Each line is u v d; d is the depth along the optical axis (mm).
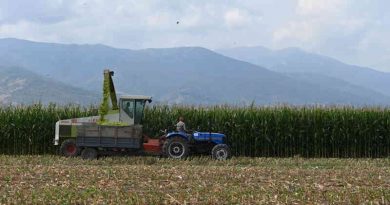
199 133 34281
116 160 31781
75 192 18438
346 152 40688
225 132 40594
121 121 33531
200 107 42219
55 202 16844
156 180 22109
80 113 40438
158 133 41000
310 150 40656
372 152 40812
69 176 22906
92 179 21984
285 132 40281
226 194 18328
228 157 34000
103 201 17031
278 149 40469
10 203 16594
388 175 24641
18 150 39688
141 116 33875
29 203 16672
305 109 41188
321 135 40406
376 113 40781
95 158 33125
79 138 33062
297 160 34844
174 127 41062
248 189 19578
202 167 27609
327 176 23875
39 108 40375
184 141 33281
